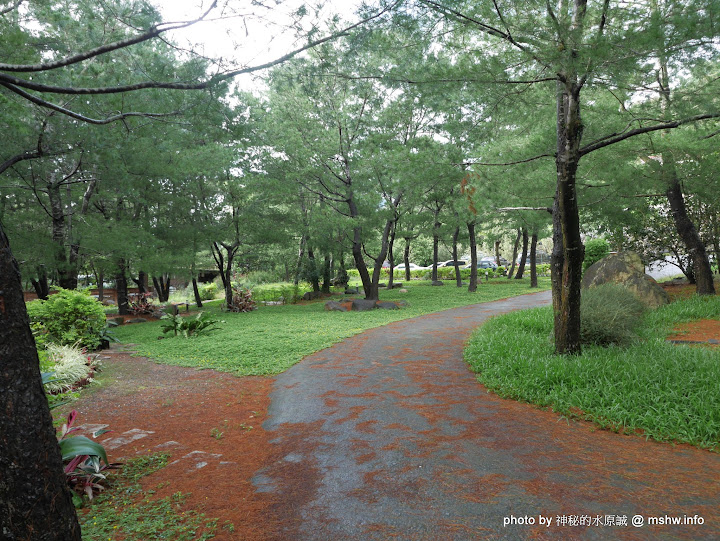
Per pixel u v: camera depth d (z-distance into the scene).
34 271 15.22
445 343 10.58
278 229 21.84
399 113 17.69
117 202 19.41
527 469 4.10
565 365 6.77
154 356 10.53
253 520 3.41
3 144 10.66
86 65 7.08
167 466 4.50
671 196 13.99
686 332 9.51
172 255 18.67
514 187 9.39
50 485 2.43
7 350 2.35
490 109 7.64
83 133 10.94
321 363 9.16
